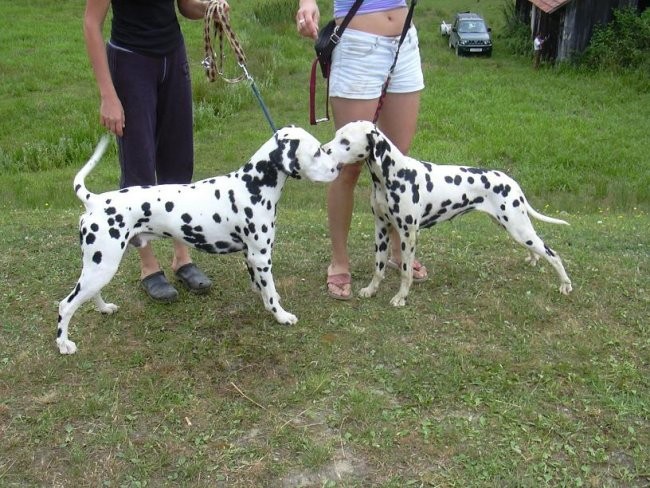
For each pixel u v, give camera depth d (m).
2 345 4.21
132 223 4.02
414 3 4.33
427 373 3.92
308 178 4.09
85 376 3.92
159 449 3.38
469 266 5.26
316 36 4.33
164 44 4.34
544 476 3.21
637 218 8.00
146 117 4.39
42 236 5.93
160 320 4.49
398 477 3.21
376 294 4.84
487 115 15.02
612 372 3.93
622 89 16.97
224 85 15.80
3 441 3.42
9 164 11.90
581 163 12.18
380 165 4.29
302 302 4.73
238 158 12.45
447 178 4.54
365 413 3.58
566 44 18.83
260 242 4.19
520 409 3.62
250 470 3.25
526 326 4.42
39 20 22.58
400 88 4.54
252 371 3.97
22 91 16.02
